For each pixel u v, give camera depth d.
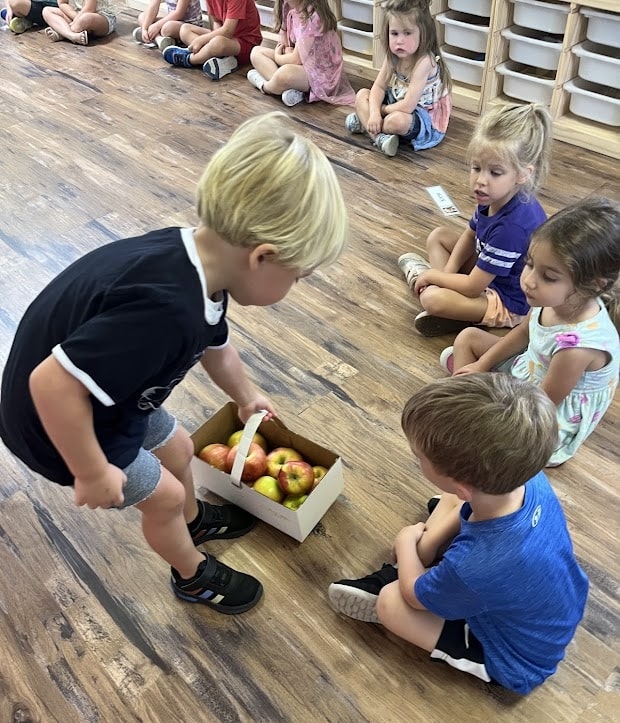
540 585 1.10
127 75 3.57
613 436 1.68
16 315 2.09
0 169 2.80
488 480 1.02
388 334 1.99
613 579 1.39
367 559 1.45
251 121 0.92
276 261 0.88
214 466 1.49
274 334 2.00
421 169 2.70
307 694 1.25
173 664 1.30
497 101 2.94
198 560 1.32
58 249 2.36
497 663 1.18
